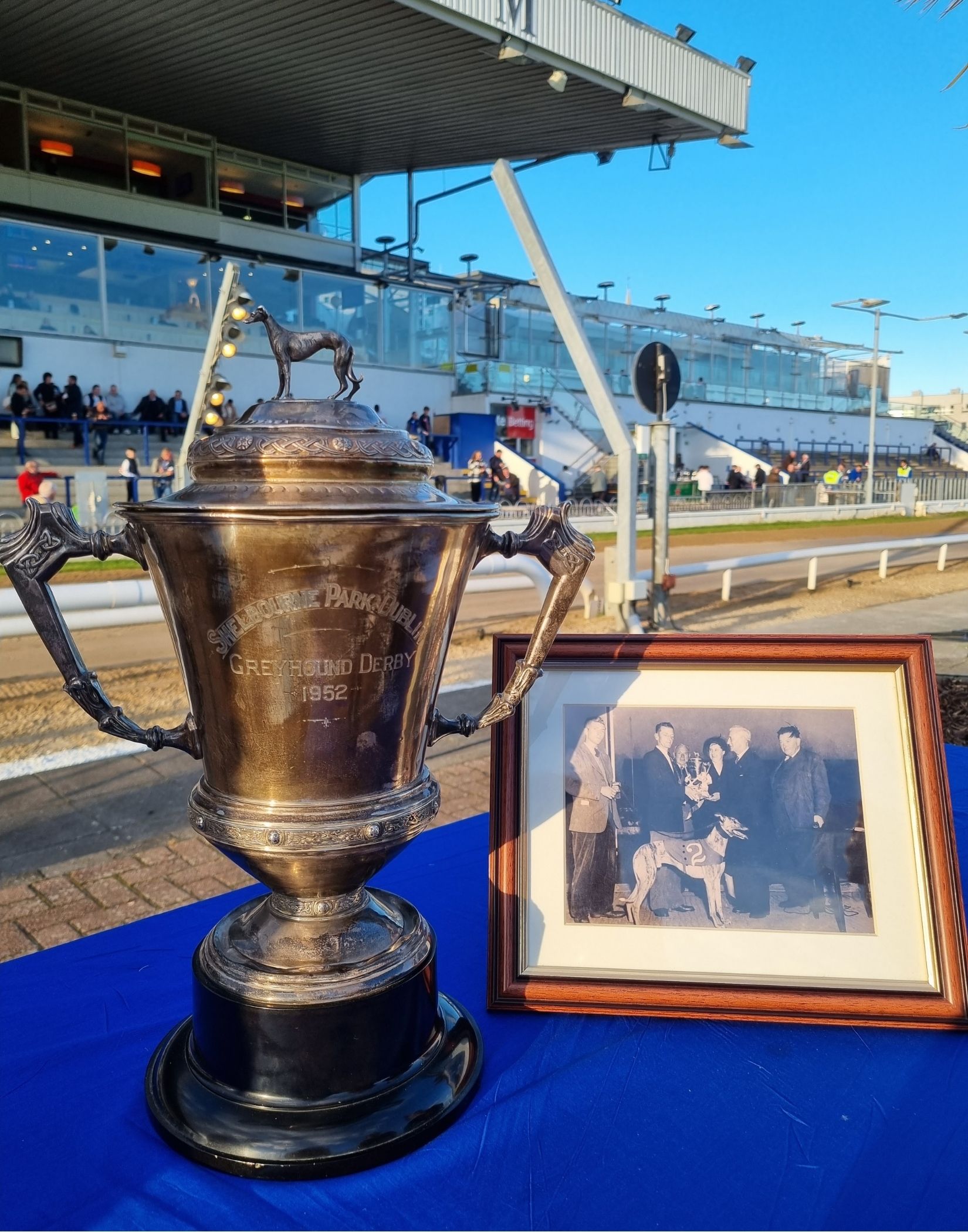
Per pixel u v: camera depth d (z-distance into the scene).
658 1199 1.15
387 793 1.31
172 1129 1.25
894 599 10.46
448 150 23.62
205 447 1.25
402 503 1.17
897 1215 1.12
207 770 1.32
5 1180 1.19
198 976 1.34
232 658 1.18
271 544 1.10
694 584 12.10
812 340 45.88
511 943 1.57
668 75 17.56
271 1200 1.15
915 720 1.63
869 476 28.53
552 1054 1.44
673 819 1.64
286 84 19.16
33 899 3.07
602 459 30.06
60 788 4.16
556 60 16.09
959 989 1.49
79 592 5.16
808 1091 1.35
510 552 1.33
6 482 16.12
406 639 1.22
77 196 20.69
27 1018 1.58
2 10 15.99
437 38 16.80
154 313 20.94
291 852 1.23
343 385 1.37
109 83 19.30
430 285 28.39
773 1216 1.12
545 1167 1.20
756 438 39.44
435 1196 1.16
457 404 27.66
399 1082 1.31
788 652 1.69
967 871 2.11
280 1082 1.26
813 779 1.65
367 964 1.30
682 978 1.54
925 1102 1.32
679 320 37.88
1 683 6.22
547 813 1.64
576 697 1.70
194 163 22.62
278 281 22.88
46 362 19.59
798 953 1.55
